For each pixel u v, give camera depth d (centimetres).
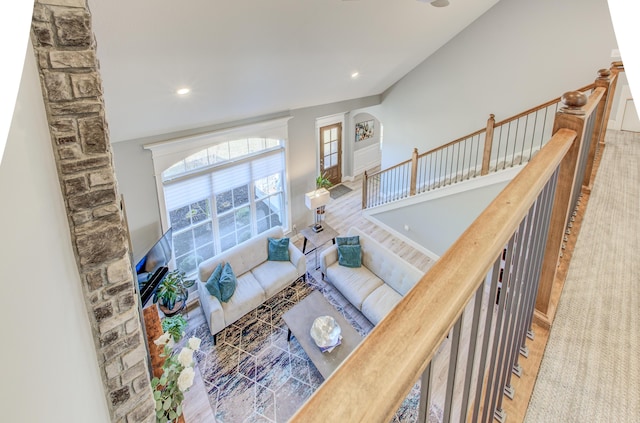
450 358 63
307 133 620
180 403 204
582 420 116
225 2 240
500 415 116
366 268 509
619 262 187
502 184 452
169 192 477
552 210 131
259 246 518
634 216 228
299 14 293
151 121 391
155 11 220
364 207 717
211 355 412
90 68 117
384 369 44
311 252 621
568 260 189
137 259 459
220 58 309
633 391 123
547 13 461
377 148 997
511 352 116
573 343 142
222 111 446
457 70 568
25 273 64
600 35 434
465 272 59
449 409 67
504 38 503
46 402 67
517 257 93
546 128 502
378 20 370
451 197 520
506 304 97
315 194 618
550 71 480
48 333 74
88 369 115
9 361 51
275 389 372
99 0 194
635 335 144
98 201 128
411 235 617
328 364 362
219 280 446
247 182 565
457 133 602
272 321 458
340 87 553
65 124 116
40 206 83
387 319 51
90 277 131
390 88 684
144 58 265
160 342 222
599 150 318
